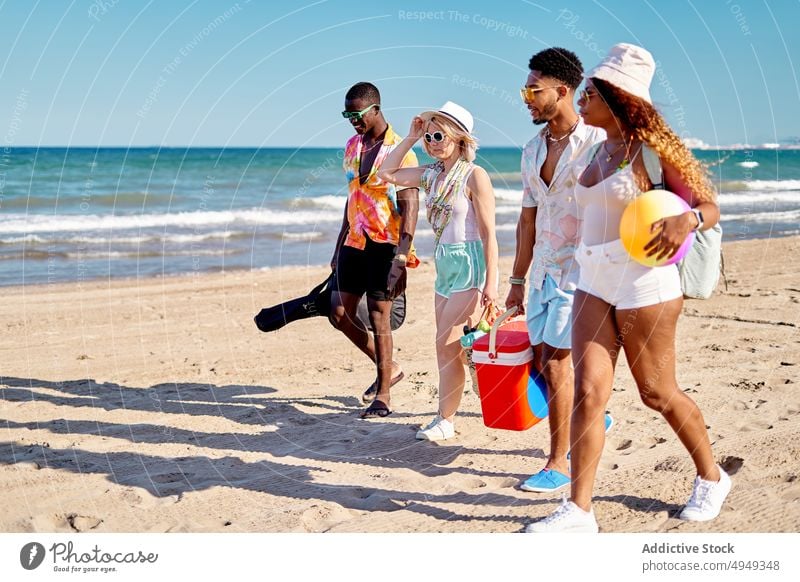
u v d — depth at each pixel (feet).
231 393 19.86
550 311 12.46
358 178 17.22
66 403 19.02
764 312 27.27
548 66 11.94
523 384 13.00
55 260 43.55
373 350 18.60
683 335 24.09
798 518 11.03
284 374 21.79
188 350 24.70
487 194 14.62
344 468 14.49
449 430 15.87
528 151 12.69
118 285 36.68
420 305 31.94
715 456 13.43
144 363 23.03
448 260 15.01
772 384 18.34
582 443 10.53
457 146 14.80
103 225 57.00
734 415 15.92
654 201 9.59
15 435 16.56
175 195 83.35
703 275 10.32
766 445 13.70
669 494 12.09
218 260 44.60
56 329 27.71
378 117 17.07
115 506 12.89
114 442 16.11
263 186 99.60
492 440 15.67
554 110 12.04
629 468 13.29
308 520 12.30
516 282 13.50
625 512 11.60
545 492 12.78
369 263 17.60
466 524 11.77
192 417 17.84
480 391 13.33
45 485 13.78
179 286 36.47
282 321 18.67
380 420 17.35
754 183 100.89
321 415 17.89
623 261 10.09
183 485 13.78
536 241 12.92
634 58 10.14
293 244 51.42
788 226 57.72
